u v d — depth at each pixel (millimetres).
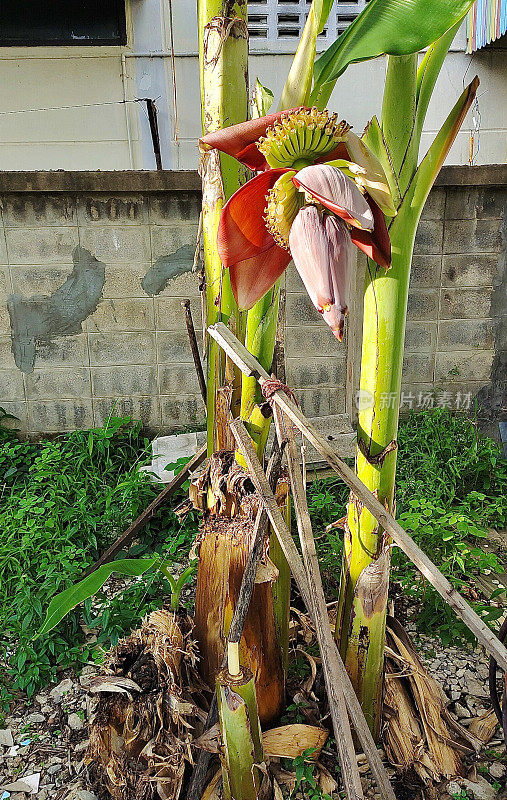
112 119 4402
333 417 3619
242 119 1355
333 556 2398
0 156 4414
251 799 1344
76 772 1688
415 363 3691
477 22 4164
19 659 1997
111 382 3711
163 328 3643
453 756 1634
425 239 3508
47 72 4312
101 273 3555
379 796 1536
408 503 2686
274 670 1604
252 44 4355
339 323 936
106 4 4238
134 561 1601
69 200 3436
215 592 1503
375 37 1072
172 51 4094
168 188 3387
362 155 966
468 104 1183
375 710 1603
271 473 1347
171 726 1448
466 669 2014
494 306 3623
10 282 3541
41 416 3744
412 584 2383
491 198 3467
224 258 1100
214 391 1516
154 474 3049
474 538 2885
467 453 3303
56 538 2639
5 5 4195
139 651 1545
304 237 947
